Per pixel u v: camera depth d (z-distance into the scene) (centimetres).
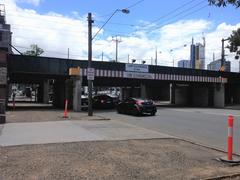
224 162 948
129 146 1163
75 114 2727
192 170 853
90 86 2605
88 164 880
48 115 2519
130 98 2983
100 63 3700
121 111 3088
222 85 5019
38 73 3341
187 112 3450
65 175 773
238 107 4866
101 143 1209
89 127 1755
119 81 4675
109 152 1041
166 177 786
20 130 1554
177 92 5862
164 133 1712
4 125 1770
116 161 923
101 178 759
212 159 989
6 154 978
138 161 934
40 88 6178
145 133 1563
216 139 1518
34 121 2022
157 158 982
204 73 4741
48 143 1181
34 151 1028
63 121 2055
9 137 1319
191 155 1043
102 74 3716
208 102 5238
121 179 758
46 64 3369
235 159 976
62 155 977
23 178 741
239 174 820
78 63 3512
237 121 2466
